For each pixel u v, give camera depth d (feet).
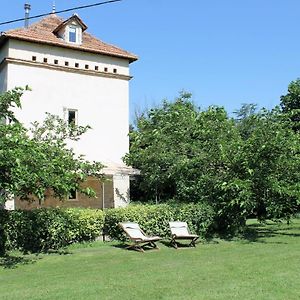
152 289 29.19
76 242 51.39
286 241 52.90
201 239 55.93
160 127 70.54
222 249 47.73
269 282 30.60
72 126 57.98
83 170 48.21
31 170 36.45
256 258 40.81
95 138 82.38
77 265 39.27
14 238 46.39
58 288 29.86
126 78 87.10
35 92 77.15
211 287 29.50
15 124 38.04
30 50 77.46
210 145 59.88
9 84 75.25
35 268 38.22
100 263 40.11
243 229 59.93
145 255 44.52
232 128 61.72
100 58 84.43
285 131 56.34
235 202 54.29
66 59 80.89
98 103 83.51
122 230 52.24
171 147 66.13
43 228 47.65
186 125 67.15
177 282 31.19
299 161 55.52
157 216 54.60
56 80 79.51
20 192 40.52
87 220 51.65
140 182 80.07
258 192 55.98
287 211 59.72
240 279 31.81
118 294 27.99
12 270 37.42
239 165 56.59
